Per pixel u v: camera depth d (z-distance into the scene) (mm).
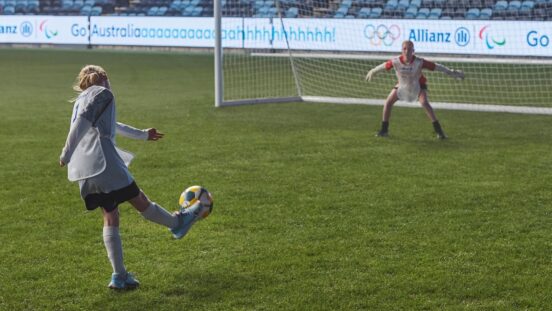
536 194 8430
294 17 27969
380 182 8992
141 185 8922
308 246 6691
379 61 25062
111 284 5730
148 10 33406
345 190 8625
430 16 27266
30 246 6742
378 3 27688
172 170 9695
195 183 9008
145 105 15953
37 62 26234
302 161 10180
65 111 14914
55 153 10773
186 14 32594
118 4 34312
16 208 7973
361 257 6395
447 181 9023
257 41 27969
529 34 23641
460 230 7129
